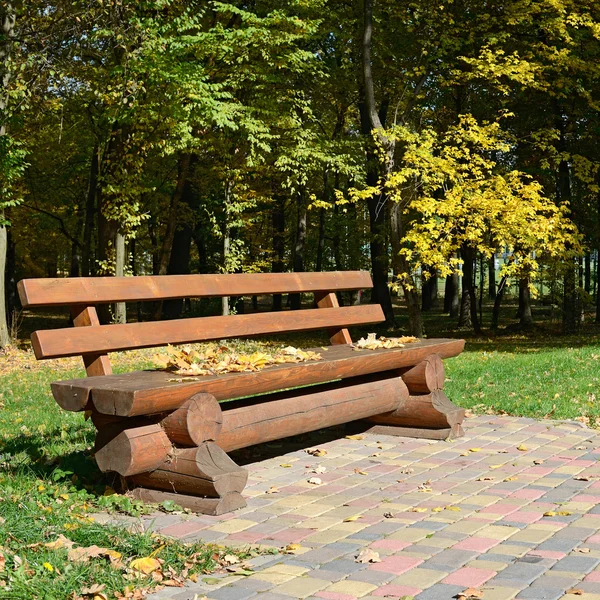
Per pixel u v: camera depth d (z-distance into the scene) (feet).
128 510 14.39
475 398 28.17
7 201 55.16
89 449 19.74
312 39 65.77
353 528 13.58
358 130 92.58
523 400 27.40
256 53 61.46
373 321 24.93
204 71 57.98
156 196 78.43
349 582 10.89
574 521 13.93
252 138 60.18
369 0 55.06
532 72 54.39
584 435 22.00
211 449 15.11
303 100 68.03
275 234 96.22
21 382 39.40
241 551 12.21
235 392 15.88
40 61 47.26
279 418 17.30
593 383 31.12
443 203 48.75
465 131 51.08
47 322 99.04
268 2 65.36
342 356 19.35
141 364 46.34
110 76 54.75
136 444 14.56
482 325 85.15
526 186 49.96
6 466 17.88
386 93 69.51
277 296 100.01
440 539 12.89
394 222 57.62
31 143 75.15
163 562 11.35
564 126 67.56
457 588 10.65
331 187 93.97
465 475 17.49
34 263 107.96
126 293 16.66
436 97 70.18
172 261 83.56
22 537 11.76
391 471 17.98
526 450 20.07
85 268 82.58
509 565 11.60
